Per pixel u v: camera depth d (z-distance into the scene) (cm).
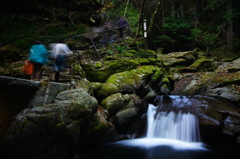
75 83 549
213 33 2164
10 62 700
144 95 719
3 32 941
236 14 1694
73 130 381
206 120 568
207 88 897
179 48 2355
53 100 433
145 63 857
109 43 1099
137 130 614
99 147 495
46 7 1257
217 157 460
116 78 671
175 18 2314
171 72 1338
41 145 339
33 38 923
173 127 603
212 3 1862
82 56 845
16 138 329
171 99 756
